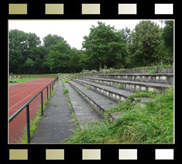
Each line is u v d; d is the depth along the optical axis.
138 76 7.86
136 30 32.38
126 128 2.70
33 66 65.88
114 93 5.77
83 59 42.28
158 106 3.15
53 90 13.83
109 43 34.53
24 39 69.88
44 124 4.72
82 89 10.70
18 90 16.50
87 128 3.39
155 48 27.77
